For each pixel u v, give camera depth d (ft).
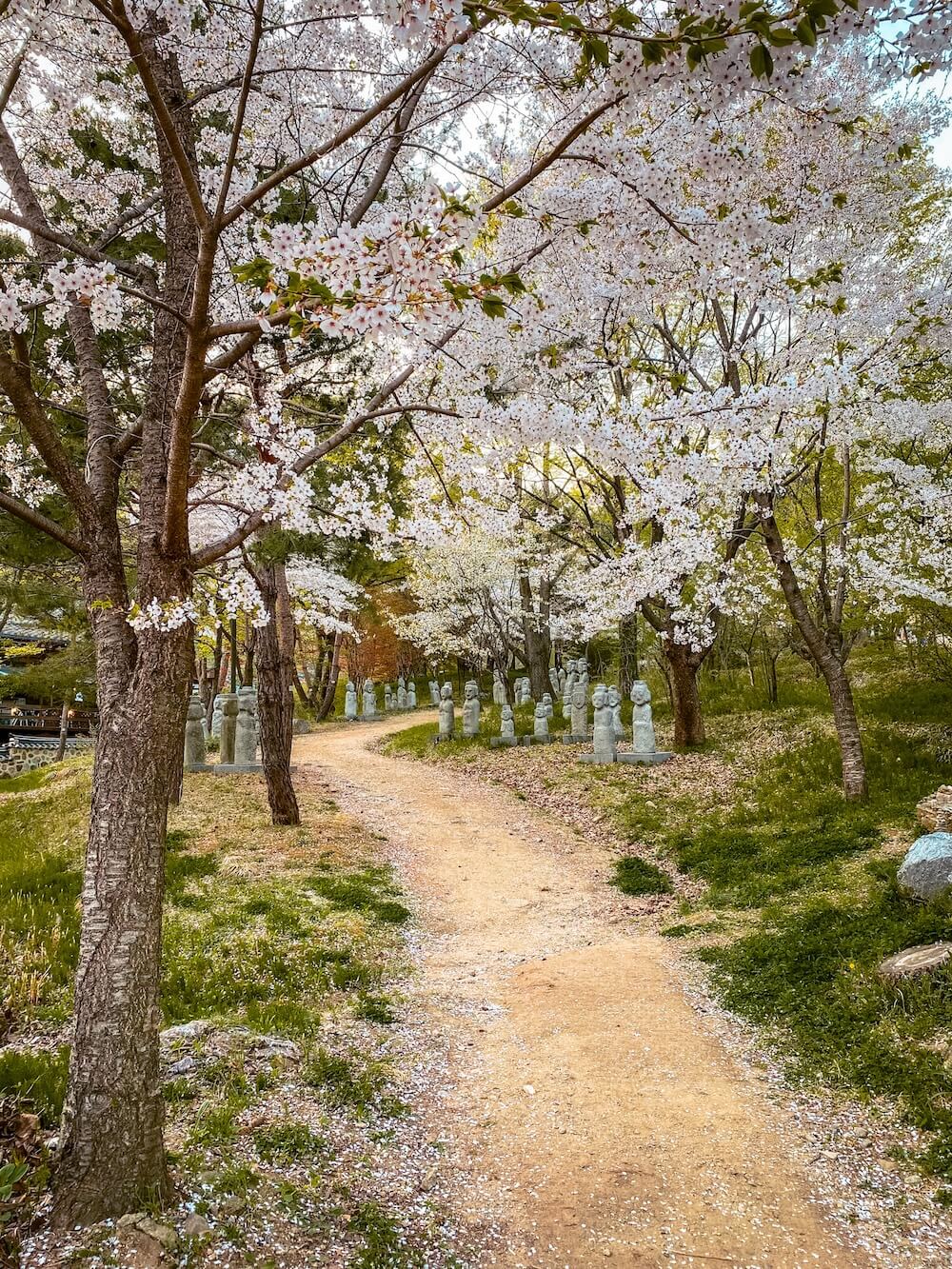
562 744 51.88
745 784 35.78
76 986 10.93
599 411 16.31
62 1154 10.35
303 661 108.88
